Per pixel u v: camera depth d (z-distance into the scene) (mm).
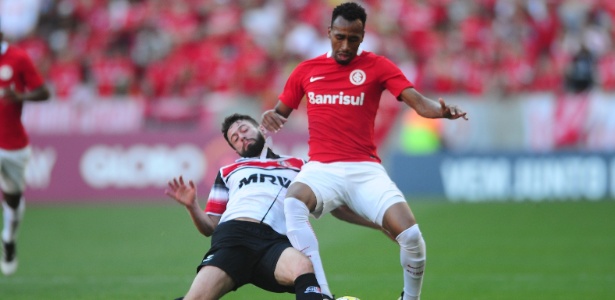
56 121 62344
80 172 61375
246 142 24156
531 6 72812
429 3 73812
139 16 75375
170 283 32344
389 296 29656
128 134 61312
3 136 33000
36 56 73938
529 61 68312
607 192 58750
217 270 21906
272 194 23234
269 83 67812
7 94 32188
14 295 29797
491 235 45156
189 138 60531
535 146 59688
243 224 22625
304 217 22625
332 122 23672
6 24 78188
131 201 60469
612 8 73938
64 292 30391
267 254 22234
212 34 71938
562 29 71875
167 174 60531
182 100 62438
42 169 61594
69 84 70062
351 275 34125
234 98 62688
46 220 52125
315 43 71438
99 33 75188
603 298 29078
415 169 60375
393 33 70062
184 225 49344
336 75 23719
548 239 43688
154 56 72062
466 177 59844
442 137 60375
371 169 23453
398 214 22703
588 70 61812
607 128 59125
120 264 37156
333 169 23391
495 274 34188
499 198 59469
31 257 39344
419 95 23125
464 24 71250
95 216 53562
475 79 65688
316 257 22297
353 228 48406
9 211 33500
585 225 48312
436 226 48562
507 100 60219
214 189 23938
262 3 75188
